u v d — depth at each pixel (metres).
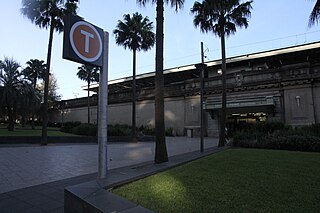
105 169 4.93
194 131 30.00
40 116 40.25
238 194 3.90
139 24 23.95
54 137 18.27
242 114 27.23
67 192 3.84
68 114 47.91
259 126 16.70
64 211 3.91
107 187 4.15
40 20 17.95
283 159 7.83
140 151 13.92
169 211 3.16
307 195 3.83
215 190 4.14
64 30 4.64
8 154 11.48
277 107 24.12
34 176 6.75
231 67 31.66
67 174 7.04
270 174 5.42
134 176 4.97
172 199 3.65
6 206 4.27
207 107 28.14
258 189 4.19
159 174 5.53
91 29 5.14
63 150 13.81
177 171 5.89
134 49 23.92
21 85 24.56
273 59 28.11
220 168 6.24
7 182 6.05
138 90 37.66
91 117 43.53
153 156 11.43
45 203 4.44
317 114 21.94
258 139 14.49
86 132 23.88
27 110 25.30
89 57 5.05
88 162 9.32
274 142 13.25
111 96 41.44
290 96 23.38
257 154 9.46
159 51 8.99
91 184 4.24
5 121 41.56
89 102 42.50
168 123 33.16
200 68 14.18
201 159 8.23
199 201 3.56
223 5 16.22
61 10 17.62
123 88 44.44
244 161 7.43
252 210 3.18
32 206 4.27
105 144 5.04
